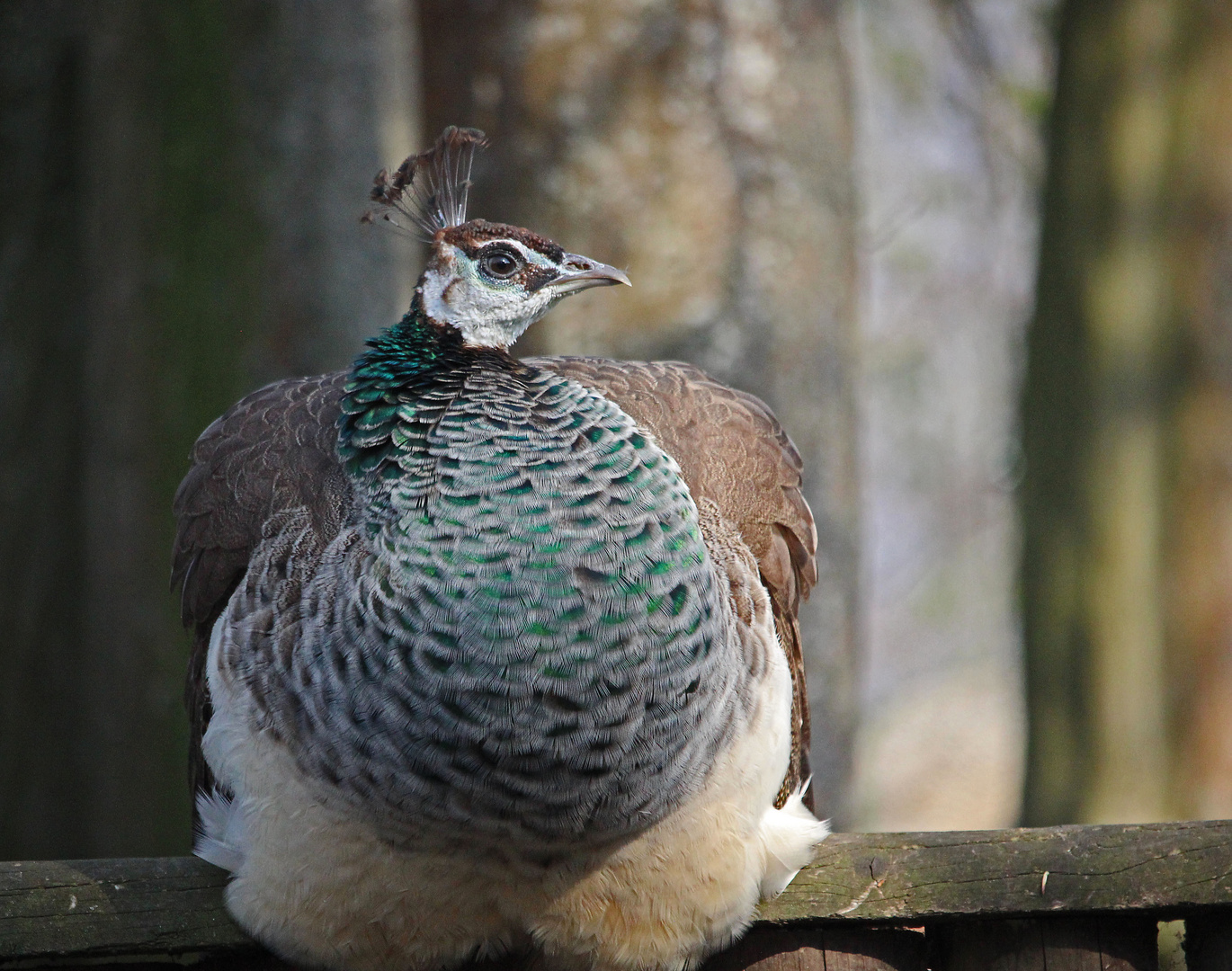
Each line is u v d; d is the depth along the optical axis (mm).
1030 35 17156
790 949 5973
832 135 12609
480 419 5855
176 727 11086
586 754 5578
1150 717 11609
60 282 11906
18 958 5711
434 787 5582
